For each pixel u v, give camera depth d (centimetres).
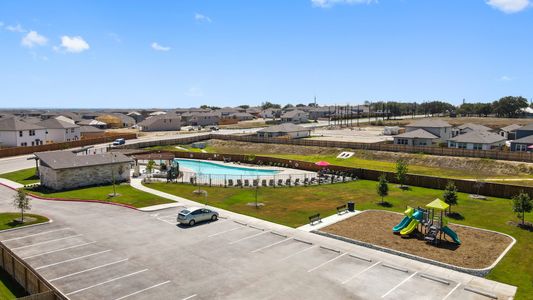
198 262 2645
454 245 2975
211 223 3547
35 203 4275
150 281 2353
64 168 4925
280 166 7231
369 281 2366
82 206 4153
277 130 11388
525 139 7794
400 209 4053
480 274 2466
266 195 4769
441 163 7206
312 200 4484
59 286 2281
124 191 4869
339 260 2689
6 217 3666
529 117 19125
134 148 9400
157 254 2784
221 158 8025
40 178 5244
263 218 3716
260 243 3020
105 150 8669
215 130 14975
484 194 4678
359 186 5316
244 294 2194
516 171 6334
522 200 3484
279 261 2666
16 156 7919
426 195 4709
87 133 11444
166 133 13562
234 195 4750
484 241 3058
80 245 2959
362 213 3891
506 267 2572
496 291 2244
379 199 4516
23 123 9269
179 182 5569
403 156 7812
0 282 2308
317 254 2797
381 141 10300
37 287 2058
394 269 2547
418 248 2902
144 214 3847
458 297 2172
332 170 6253
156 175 6031
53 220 3612
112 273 2461
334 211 3978
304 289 2258
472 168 6775
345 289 2258
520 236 3186
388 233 3250
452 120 17450
